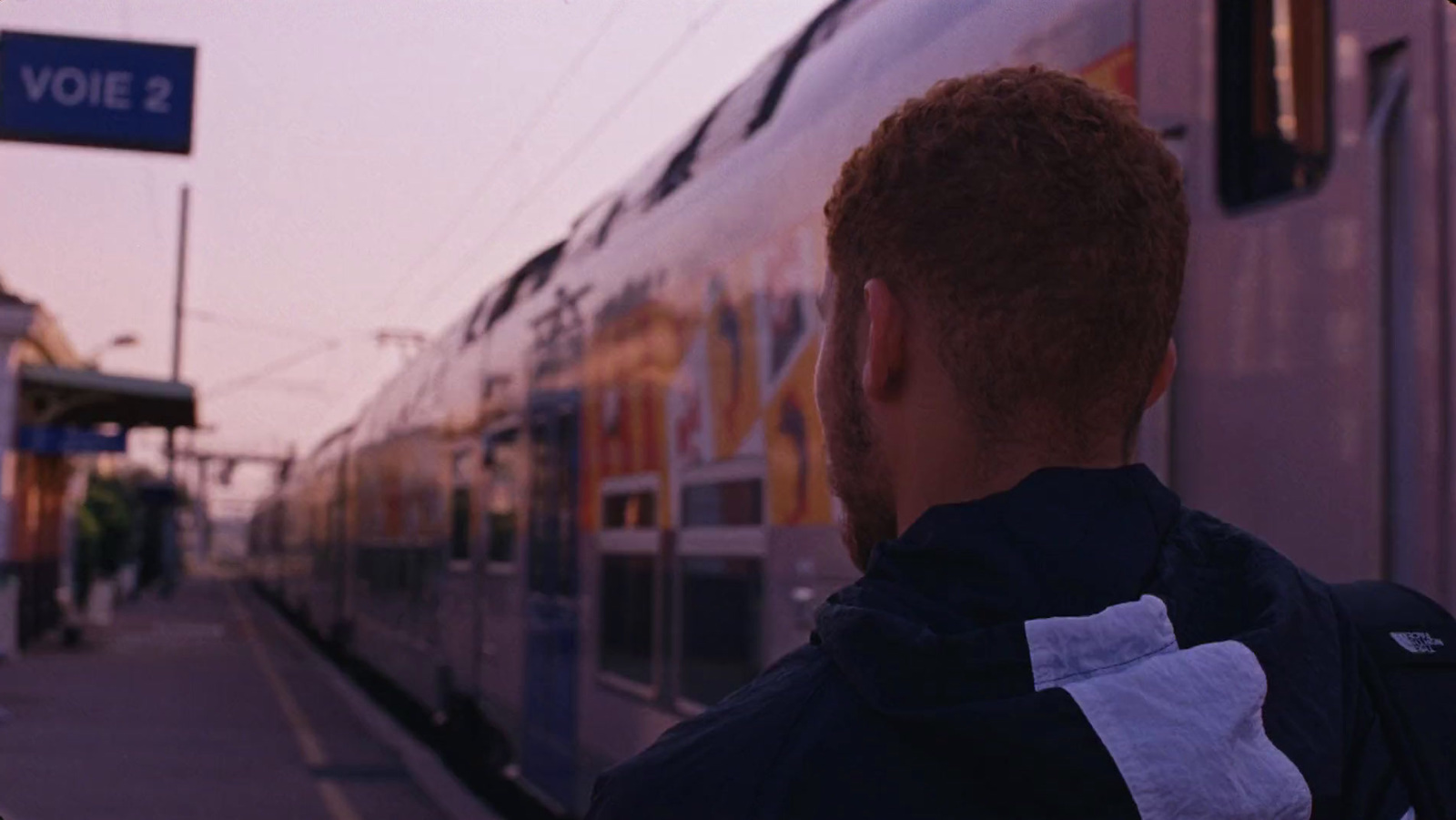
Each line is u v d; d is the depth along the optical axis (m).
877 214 0.94
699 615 4.87
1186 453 2.59
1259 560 0.93
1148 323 0.92
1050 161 0.89
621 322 6.05
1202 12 2.67
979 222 0.90
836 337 1.01
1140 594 0.87
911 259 0.92
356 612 16.83
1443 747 0.95
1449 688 0.99
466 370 10.14
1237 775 0.79
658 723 5.24
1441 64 2.18
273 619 33.75
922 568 0.87
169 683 16.92
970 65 3.44
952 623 0.84
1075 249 0.89
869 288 0.95
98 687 16.19
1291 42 2.46
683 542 5.05
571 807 6.52
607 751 5.92
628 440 5.82
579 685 6.42
